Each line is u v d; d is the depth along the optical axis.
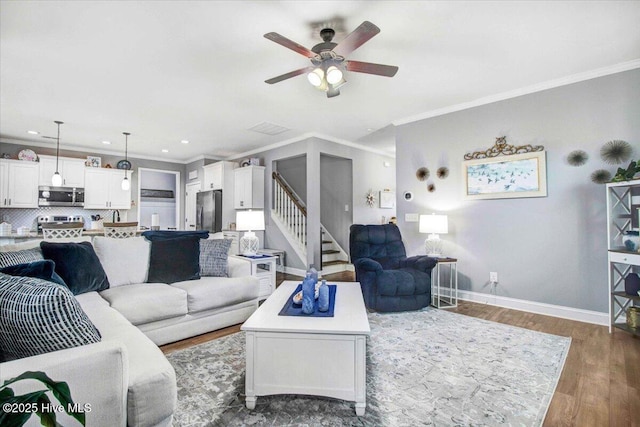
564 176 3.30
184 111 4.22
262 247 6.46
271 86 3.42
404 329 2.95
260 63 2.91
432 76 3.21
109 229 4.11
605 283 3.07
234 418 1.64
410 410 1.72
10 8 2.11
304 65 2.95
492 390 1.92
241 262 3.31
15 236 4.75
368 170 6.61
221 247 3.29
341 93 3.63
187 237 3.15
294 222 5.97
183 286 2.76
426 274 3.59
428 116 4.33
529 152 3.49
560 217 3.32
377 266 3.46
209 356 2.36
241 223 3.87
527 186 3.51
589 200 3.16
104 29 2.37
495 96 3.71
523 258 3.55
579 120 3.21
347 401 1.80
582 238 3.20
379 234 4.09
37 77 3.17
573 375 2.10
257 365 1.75
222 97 3.72
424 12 2.20
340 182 6.51
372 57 2.83
